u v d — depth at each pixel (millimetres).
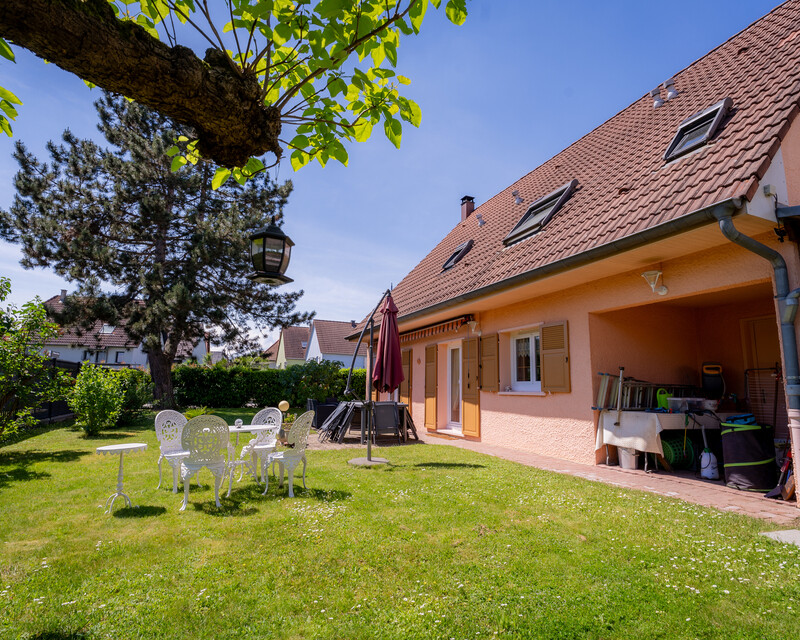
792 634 2893
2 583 3578
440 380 14156
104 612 3150
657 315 9234
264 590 3492
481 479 6977
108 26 1715
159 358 19578
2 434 9320
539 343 10070
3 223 17672
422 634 2926
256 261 6027
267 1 2088
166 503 5773
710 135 6891
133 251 19734
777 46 8008
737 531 4602
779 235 5523
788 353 5406
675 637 2893
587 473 7543
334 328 46875
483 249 12914
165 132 19578
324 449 10297
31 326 9453
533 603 3289
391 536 4570
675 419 7441
